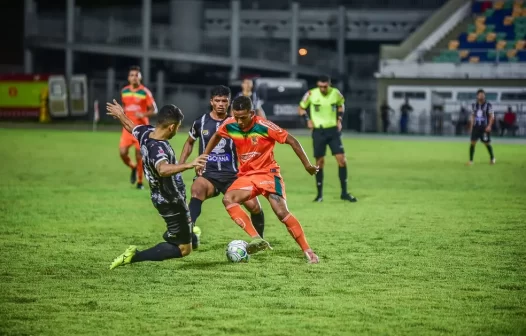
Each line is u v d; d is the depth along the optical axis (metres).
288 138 11.94
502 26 64.25
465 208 18.77
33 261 12.05
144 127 10.92
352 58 74.75
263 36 71.62
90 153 35.94
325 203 19.80
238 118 11.77
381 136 56.03
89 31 68.81
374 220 16.73
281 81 58.31
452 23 64.81
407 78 60.19
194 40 68.06
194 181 13.38
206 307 9.35
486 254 12.80
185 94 68.69
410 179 26.28
